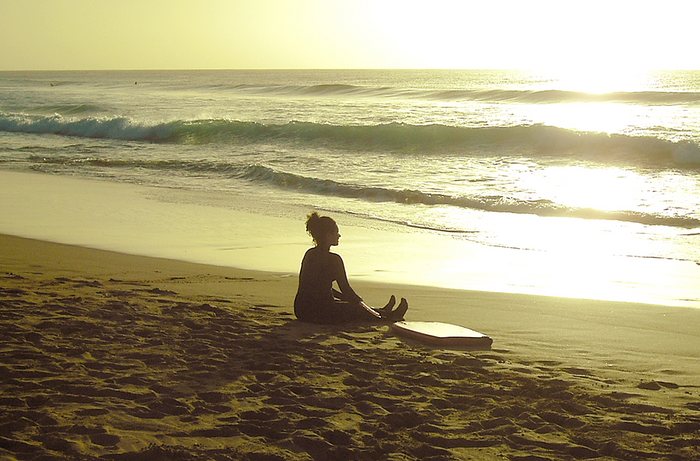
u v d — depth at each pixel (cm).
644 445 450
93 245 1277
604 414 510
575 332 753
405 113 4184
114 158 2712
